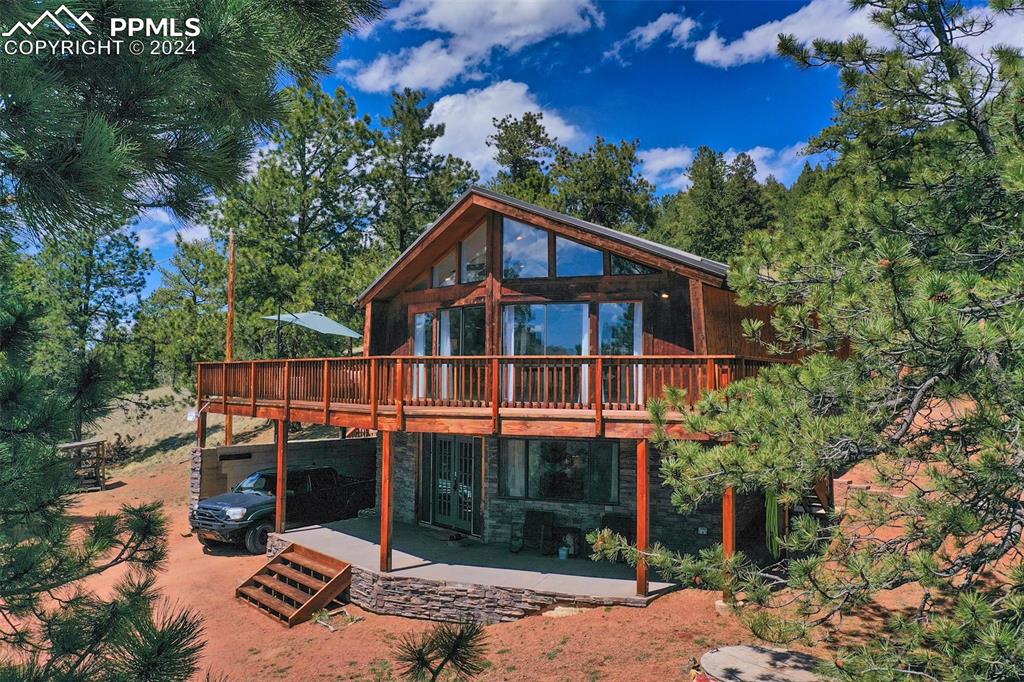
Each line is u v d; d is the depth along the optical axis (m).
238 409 18.20
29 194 3.27
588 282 14.16
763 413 6.98
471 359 12.64
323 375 14.99
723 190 55.62
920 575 5.45
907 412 6.73
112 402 4.77
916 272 6.45
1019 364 5.30
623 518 13.59
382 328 18.58
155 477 29.53
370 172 35.22
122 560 4.79
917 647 5.36
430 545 14.84
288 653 11.07
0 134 3.11
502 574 12.56
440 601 12.13
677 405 7.84
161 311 36.16
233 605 13.43
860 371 6.66
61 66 3.71
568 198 45.66
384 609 12.53
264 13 4.24
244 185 5.18
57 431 4.21
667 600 11.21
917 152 11.05
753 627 6.70
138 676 3.96
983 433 5.48
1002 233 8.06
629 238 12.87
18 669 3.90
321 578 13.73
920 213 9.24
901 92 10.52
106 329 35.34
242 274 26.23
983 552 5.82
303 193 30.66
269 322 25.22
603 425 11.60
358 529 16.47
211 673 10.34
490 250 15.13
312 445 21.17
